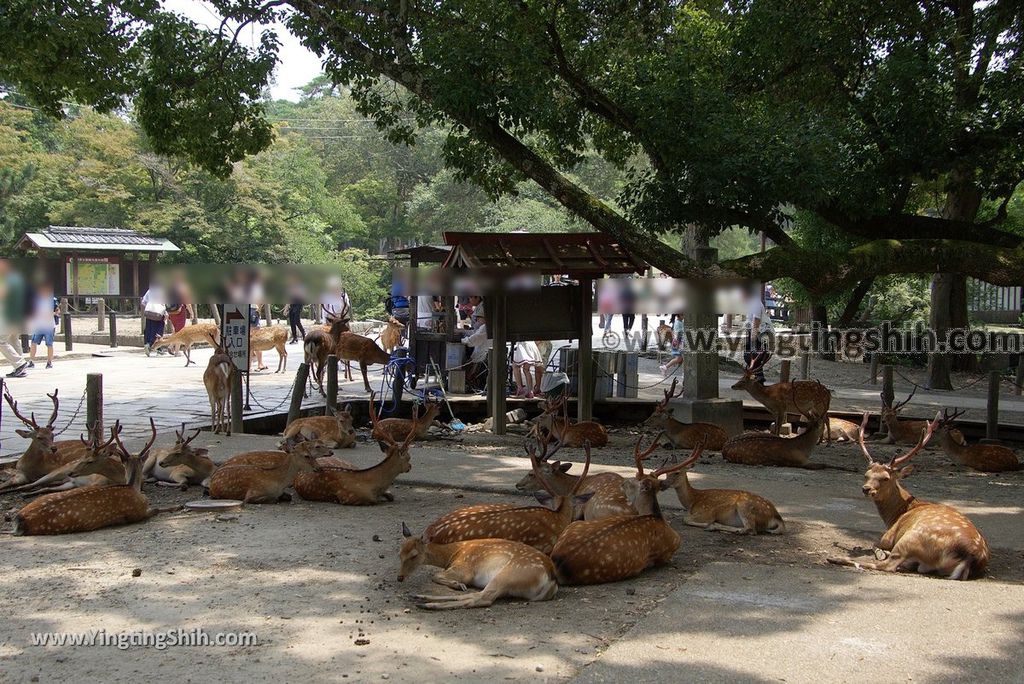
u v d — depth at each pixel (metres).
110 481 8.64
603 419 16.33
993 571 6.80
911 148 12.41
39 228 39.31
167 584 6.27
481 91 11.41
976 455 11.54
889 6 13.27
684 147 11.48
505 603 5.89
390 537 7.54
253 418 13.61
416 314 17.69
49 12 12.45
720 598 5.97
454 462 10.98
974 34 13.85
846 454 12.77
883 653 5.05
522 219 42.62
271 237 39.62
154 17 14.00
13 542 7.29
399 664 4.89
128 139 38.53
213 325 21.47
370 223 54.19
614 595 6.09
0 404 11.55
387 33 13.16
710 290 12.50
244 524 7.93
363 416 15.85
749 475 10.62
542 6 12.29
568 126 13.84
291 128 53.34
